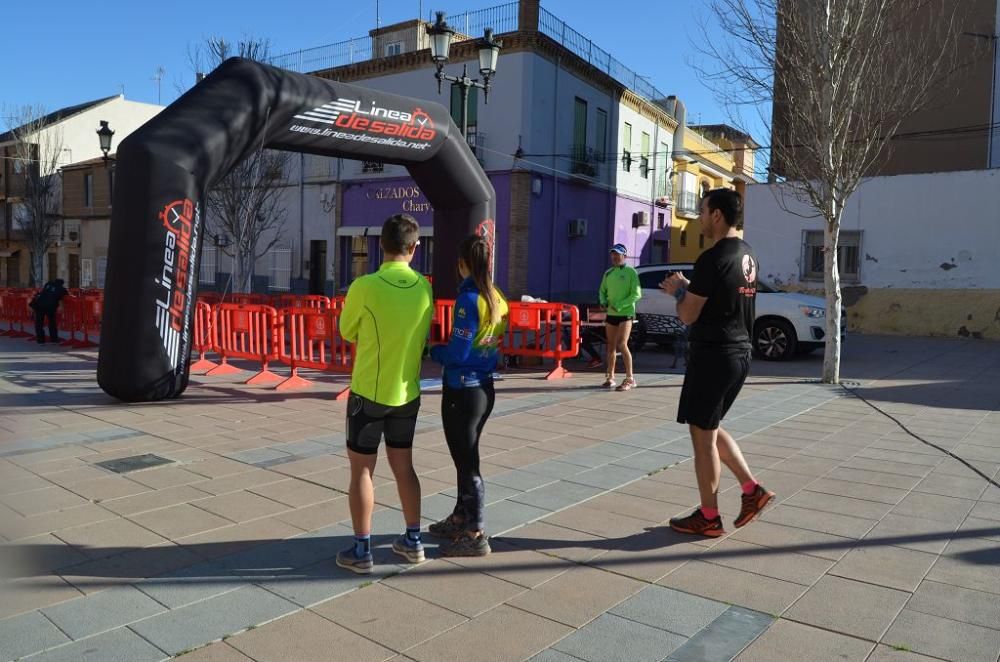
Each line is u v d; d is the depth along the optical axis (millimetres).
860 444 6695
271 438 6676
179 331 8367
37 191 33594
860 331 19328
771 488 5312
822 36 9977
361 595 3537
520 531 4410
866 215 19188
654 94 30375
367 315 3631
